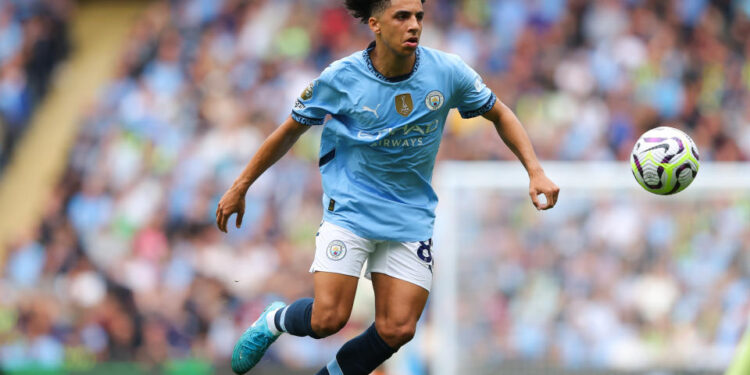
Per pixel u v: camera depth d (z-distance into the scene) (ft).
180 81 176.45
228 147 161.89
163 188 158.30
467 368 103.55
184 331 138.21
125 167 164.14
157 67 180.04
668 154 59.21
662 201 103.60
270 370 116.57
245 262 144.36
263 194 150.61
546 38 170.40
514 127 60.59
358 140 59.06
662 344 101.86
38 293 144.97
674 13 171.83
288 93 168.96
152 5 210.79
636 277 102.94
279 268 143.33
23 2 195.93
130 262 148.25
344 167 60.95
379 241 60.64
